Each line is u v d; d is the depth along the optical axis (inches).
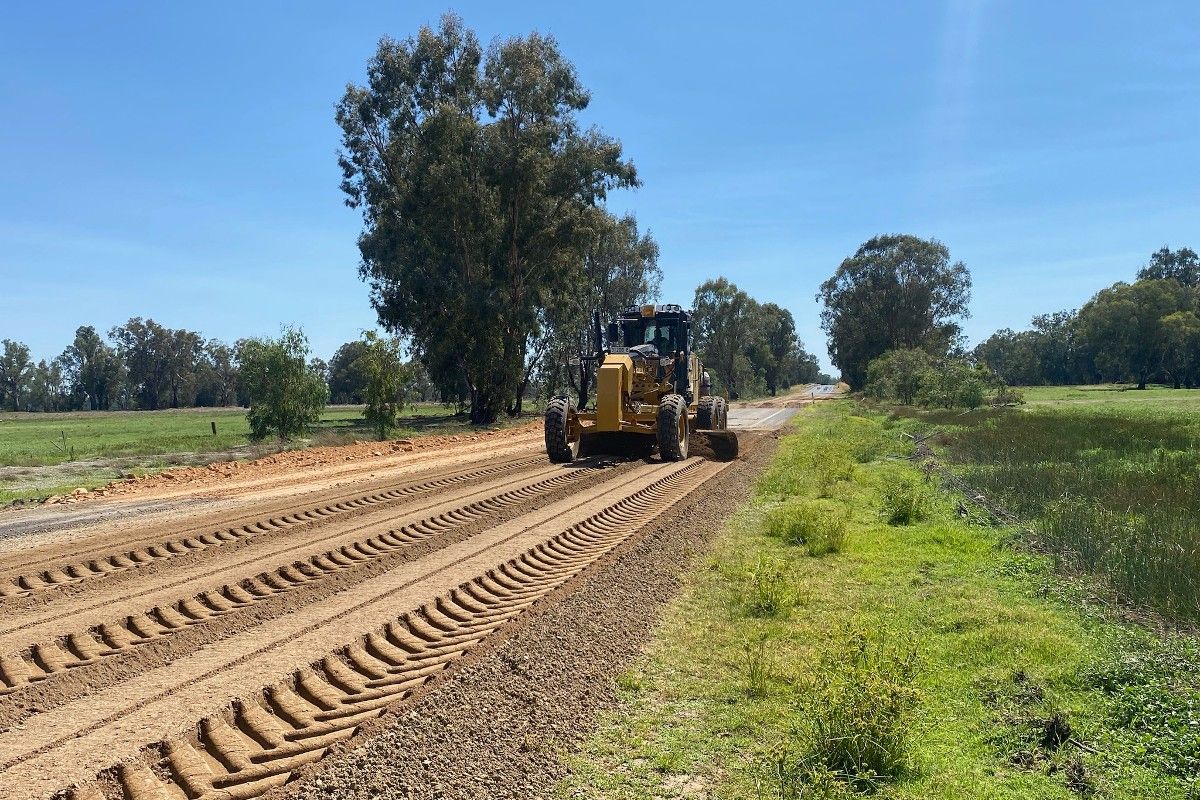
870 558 392.2
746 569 363.9
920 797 179.8
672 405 716.7
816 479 634.2
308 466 811.4
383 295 1636.3
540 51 1581.0
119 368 4798.2
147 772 177.2
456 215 1485.0
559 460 748.0
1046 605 305.1
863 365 2987.2
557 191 1603.1
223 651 251.3
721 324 3398.1
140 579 338.3
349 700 219.1
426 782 177.6
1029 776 186.7
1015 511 471.2
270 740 194.4
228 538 422.9
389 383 1184.8
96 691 221.9
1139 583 304.7
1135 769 185.9
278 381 1116.5
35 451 1168.8
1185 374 3430.1
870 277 2886.3
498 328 1517.0
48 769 174.1
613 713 224.8
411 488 603.2
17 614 288.4
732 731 213.9
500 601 319.0
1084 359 4456.2
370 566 363.6
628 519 485.4
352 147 1620.3
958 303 2871.6
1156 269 4980.3
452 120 1456.7
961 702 228.2
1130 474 569.9
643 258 2340.1
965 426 1058.1
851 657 232.7
